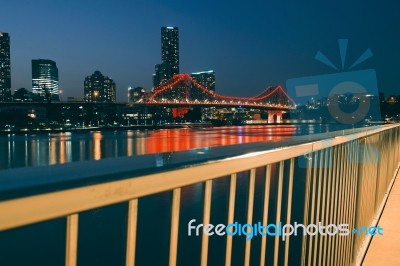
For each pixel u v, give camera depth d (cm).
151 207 2156
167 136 10719
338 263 259
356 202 318
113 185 75
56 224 2217
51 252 1780
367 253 325
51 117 13350
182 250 1498
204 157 105
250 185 134
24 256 1716
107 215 2156
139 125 14462
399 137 782
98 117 14550
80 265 1502
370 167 379
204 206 110
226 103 11144
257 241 1291
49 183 62
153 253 1574
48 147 8144
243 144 144
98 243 1741
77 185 67
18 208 58
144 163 87
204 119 17512
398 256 318
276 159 146
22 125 12700
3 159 6562
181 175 95
